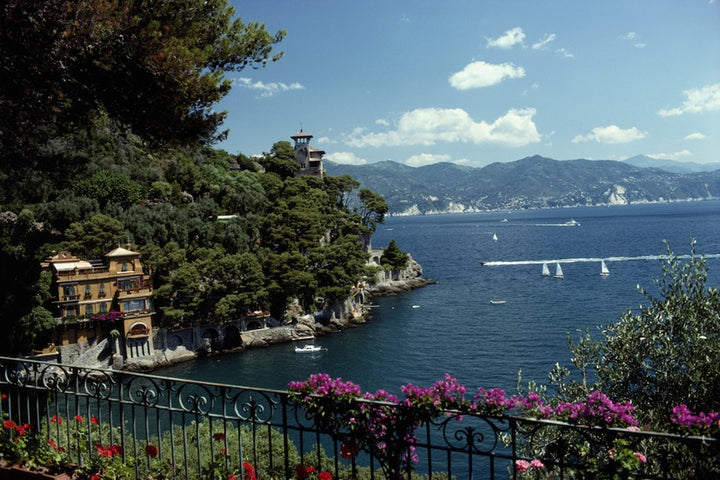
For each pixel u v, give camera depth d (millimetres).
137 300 88375
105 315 85375
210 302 95875
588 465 7887
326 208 144125
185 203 121438
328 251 115938
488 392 8547
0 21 14695
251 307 102438
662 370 15102
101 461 11141
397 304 133000
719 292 15188
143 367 86812
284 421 9719
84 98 18000
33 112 17453
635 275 157750
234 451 21875
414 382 74500
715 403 13930
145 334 88062
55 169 24688
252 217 121438
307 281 106625
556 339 89188
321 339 102812
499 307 120312
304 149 175125
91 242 91375
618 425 7898
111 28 15562
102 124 22531
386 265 154125
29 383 12227
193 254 100438
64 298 82938
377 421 9109
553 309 114000
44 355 78875
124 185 105625
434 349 89125
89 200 97875
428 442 8766
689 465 9922
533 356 80625
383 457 9172
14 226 85625
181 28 18156
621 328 16281
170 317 91062
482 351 85500
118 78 17516
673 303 15477
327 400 9258
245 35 20297
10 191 91188
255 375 82875
